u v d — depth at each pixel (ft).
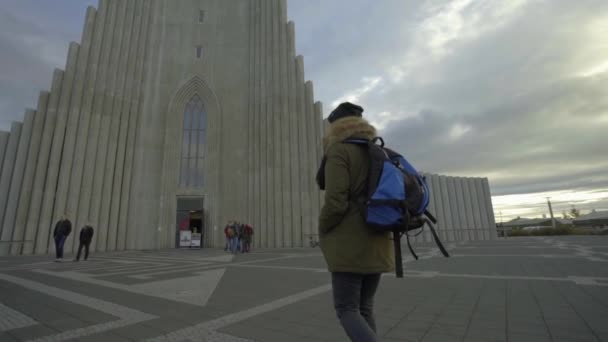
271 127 79.41
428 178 106.22
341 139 5.85
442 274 20.95
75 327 10.57
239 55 88.53
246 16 91.35
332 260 5.24
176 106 82.43
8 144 62.75
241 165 81.30
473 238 109.19
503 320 10.52
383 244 5.39
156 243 72.69
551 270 21.01
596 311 11.21
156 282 20.10
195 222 77.71
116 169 70.23
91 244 62.49
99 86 68.80
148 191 75.05
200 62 86.53
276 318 11.42
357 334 4.95
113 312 12.48
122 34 75.36
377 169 5.27
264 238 73.72
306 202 77.36
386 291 15.76
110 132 70.08
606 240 52.13
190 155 81.20
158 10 85.76
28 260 41.27
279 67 82.89
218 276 22.66
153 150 78.02
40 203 59.21
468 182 115.85
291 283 19.25
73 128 63.57
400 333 9.47
